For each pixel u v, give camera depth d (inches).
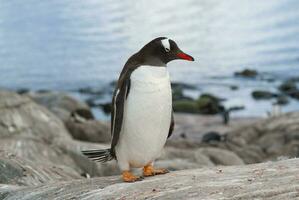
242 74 2055.9
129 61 365.1
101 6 3740.2
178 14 3494.1
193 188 315.9
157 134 357.4
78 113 1088.8
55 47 2655.0
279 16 3257.9
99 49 2576.3
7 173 463.8
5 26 3265.3
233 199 294.2
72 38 2834.6
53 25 3203.7
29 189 379.9
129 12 3513.8
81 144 682.2
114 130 357.1
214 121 1393.9
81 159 654.5
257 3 3727.9
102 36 2859.3
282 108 1592.0
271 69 2151.8
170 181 336.8
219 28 3093.0
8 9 3818.9
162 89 352.2
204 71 2169.0
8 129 743.7
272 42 2650.1
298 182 305.9
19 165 474.0
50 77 2096.5
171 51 358.0
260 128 1106.1
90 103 1638.8
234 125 1343.5
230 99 1717.5
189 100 1648.6
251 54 2437.3
